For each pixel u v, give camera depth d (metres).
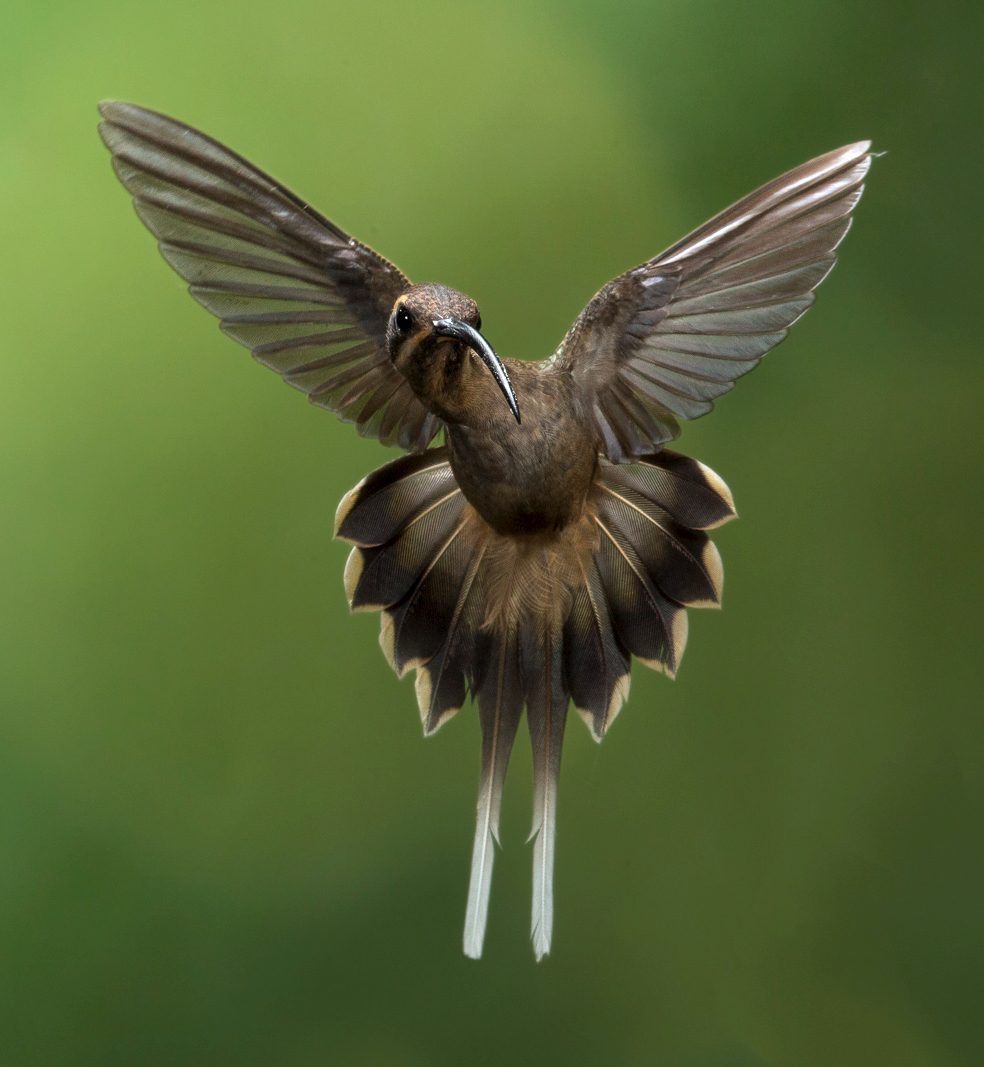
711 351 2.48
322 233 2.48
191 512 2.73
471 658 2.49
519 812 2.71
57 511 2.73
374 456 2.73
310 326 2.48
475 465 2.48
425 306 2.46
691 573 2.49
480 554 2.49
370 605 2.49
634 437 2.48
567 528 2.49
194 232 2.48
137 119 2.47
